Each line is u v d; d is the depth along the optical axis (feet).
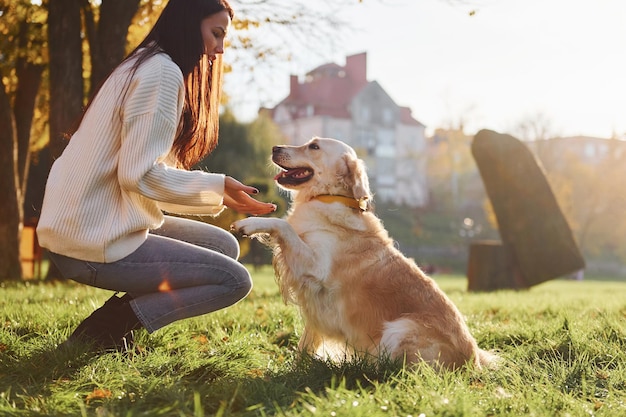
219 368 11.82
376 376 11.20
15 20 38.55
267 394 9.95
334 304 13.43
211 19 11.43
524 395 10.31
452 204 211.00
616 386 11.52
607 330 15.90
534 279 49.47
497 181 50.39
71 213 10.80
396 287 13.23
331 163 14.11
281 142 116.78
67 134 11.84
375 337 13.01
